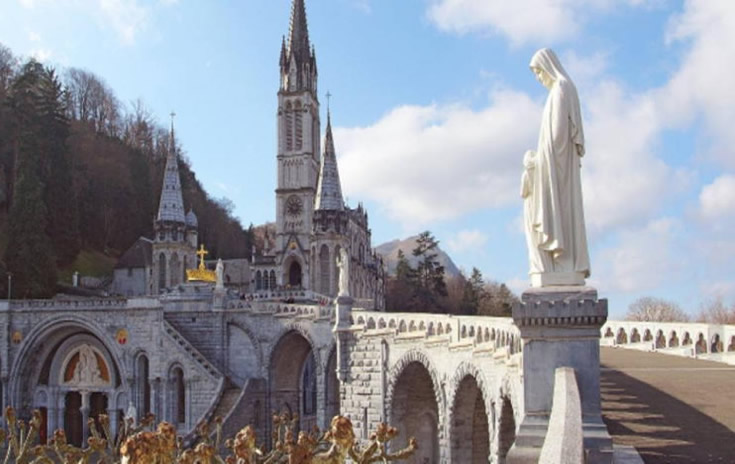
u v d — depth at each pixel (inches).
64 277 4719.5
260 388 2755.9
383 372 1975.9
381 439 321.7
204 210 6732.3
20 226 3973.9
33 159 4183.1
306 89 5684.1
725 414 689.0
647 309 3750.0
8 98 4945.9
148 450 275.4
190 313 2891.2
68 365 3093.0
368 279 6250.0
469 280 6756.9
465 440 1589.6
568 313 542.9
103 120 6998.0
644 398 811.4
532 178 569.0
